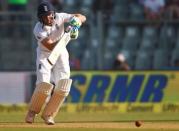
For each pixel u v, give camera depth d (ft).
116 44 191.01
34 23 174.29
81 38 183.01
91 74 168.76
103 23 181.16
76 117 136.26
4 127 94.63
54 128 92.84
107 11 202.18
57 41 97.71
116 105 168.14
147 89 169.68
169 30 187.42
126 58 192.13
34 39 174.19
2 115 143.23
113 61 184.96
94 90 168.45
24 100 169.48
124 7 211.61
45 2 96.37
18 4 203.82
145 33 191.62
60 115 145.59
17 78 170.40
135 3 211.82
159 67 187.21
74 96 166.71
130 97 169.37
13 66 174.19
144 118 131.23
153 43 190.49
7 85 169.99
